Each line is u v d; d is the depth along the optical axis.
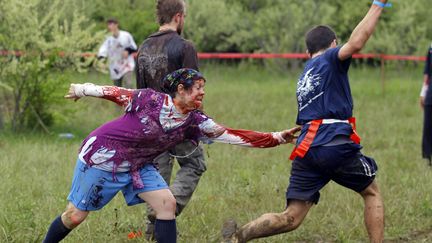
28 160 16.86
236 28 47.12
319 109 9.42
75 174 8.80
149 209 10.34
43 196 13.45
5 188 13.77
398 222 12.05
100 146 8.58
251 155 18.11
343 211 12.57
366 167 9.49
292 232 11.36
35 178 14.78
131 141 8.62
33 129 22.31
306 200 9.51
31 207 12.07
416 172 16.19
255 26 47.09
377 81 41.59
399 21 48.25
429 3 51.09
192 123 8.84
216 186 14.31
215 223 11.80
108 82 32.72
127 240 10.86
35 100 22.39
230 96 32.38
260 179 14.85
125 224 11.48
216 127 8.95
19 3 21.06
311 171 9.51
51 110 23.17
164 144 8.79
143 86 10.54
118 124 8.66
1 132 21.81
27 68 21.58
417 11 49.88
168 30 10.35
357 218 11.97
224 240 9.20
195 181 10.46
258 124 24.50
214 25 46.78
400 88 37.66
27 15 21.33
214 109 27.73
